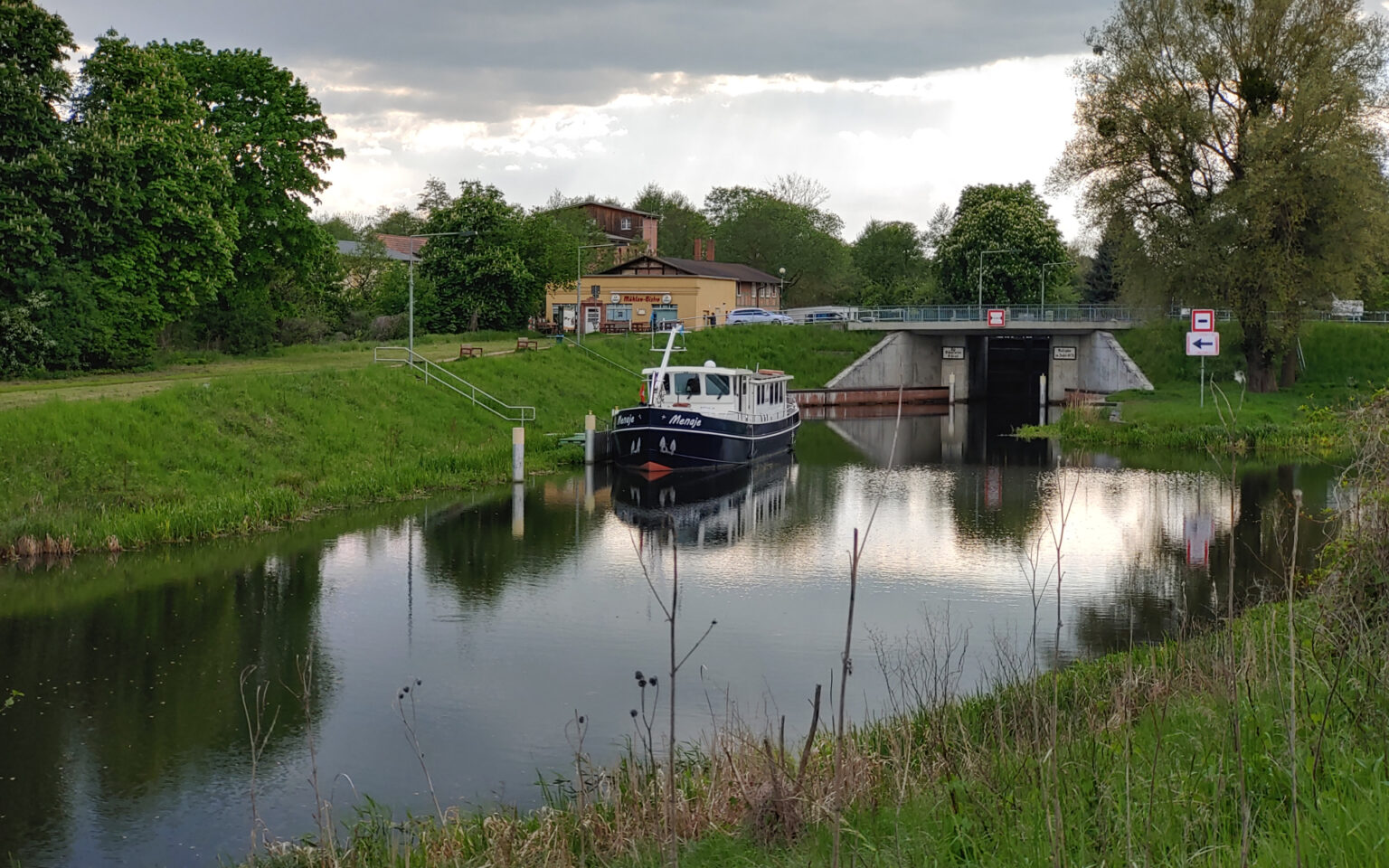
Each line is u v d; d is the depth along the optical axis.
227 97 49.03
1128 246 51.81
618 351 61.47
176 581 21.84
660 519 29.80
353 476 31.80
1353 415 10.34
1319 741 6.58
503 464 36.84
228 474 29.47
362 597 20.92
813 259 111.25
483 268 72.31
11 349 36.78
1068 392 70.31
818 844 7.39
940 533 27.83
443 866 9.36
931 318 75.50
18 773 12.98
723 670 16.58
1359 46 47.84
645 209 139.75
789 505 32.53
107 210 39.16
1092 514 30.05
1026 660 16.53
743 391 42.72
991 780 8.00
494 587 21.83
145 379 37.38
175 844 11.33
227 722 14.59
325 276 55.53
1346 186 46.12
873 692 15.34
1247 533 27.02
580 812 8.96
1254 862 5.73
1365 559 9.34
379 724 14.48
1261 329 54.81
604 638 18.38
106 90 41.12
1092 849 6.63
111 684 15.99
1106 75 52.03
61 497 25.55
